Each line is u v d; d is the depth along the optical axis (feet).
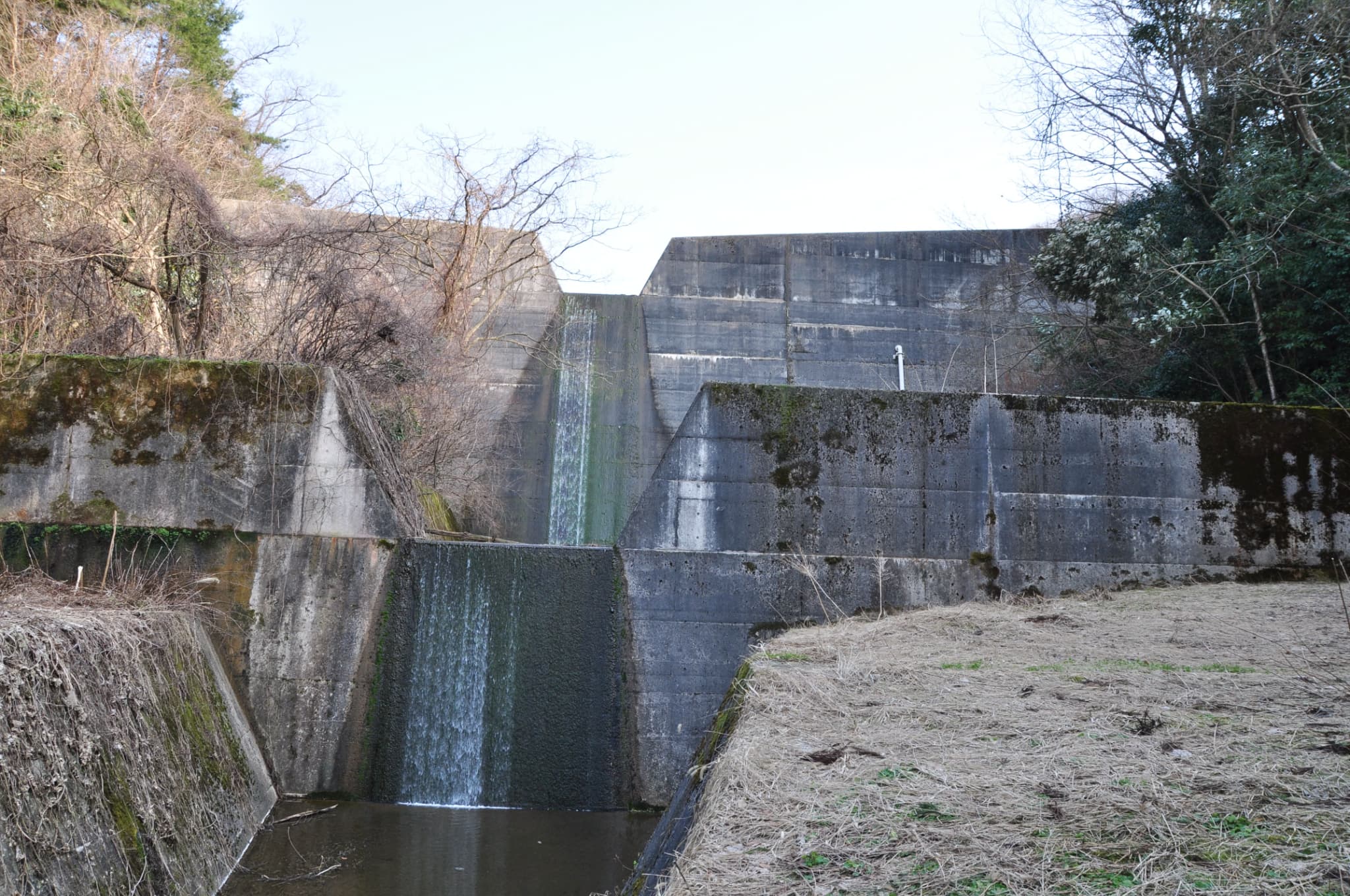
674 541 34.35
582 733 33.04
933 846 12.35
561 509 77.36
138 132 60.80
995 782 14.44
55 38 67.62
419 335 49.11
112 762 20.83
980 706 19.01
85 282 40.88
